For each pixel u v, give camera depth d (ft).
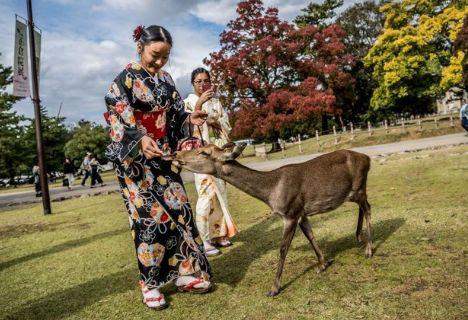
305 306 9.60
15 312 11.37
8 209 43.83
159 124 11.05
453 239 12.83
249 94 98.73
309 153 71.15
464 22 65.67
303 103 86.94
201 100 12.25
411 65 92.84
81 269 14.87
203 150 10.88
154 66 10.85
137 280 12.96
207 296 11.03
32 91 34.63
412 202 18.62
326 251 13.57
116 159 10.48
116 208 31.17
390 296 9.54
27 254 18.39
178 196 10.93
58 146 167.02
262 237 16.49
